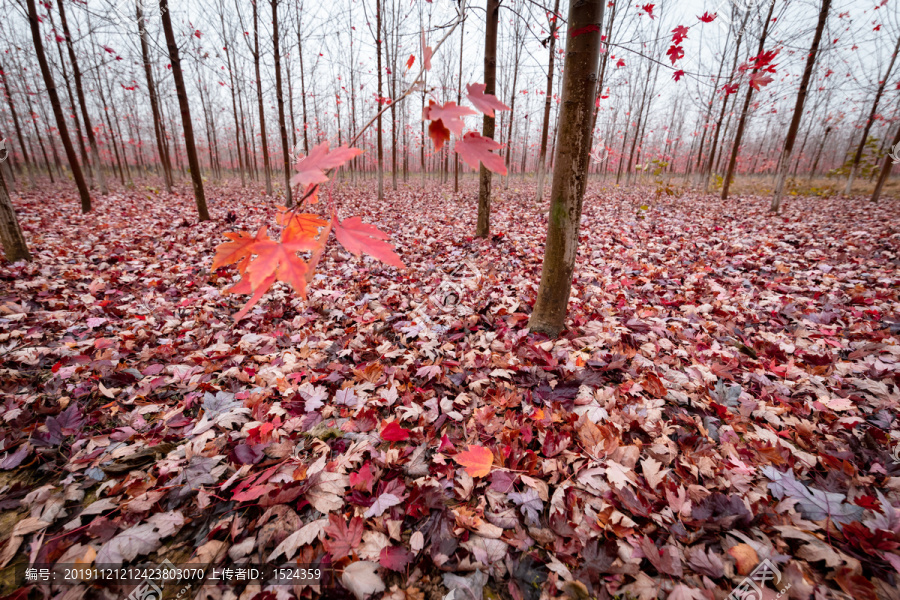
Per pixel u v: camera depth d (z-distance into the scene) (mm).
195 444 2055
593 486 1761
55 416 2225
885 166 10852
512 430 2096
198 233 7281
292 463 1925
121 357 2869
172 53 7816
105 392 2416
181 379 2627
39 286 4133
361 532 1556
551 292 2971
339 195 15203
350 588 1384
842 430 2090
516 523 1636
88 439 2088
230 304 4008
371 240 680
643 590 1377
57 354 2842
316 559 1482
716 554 1463
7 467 1893
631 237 6891
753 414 2240
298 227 679
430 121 654
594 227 7789
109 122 17438
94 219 8555
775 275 4680
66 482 1830
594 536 1563
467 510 1686
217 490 1792
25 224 7535
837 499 1649
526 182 24609
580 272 4863
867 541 1461
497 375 2562
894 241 5770
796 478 1826
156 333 3316
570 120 2537
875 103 12250
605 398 2330
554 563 1472
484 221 6859
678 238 6773
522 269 4965
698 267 4945
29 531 1590
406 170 22328
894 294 3787
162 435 2131
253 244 703
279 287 4340
